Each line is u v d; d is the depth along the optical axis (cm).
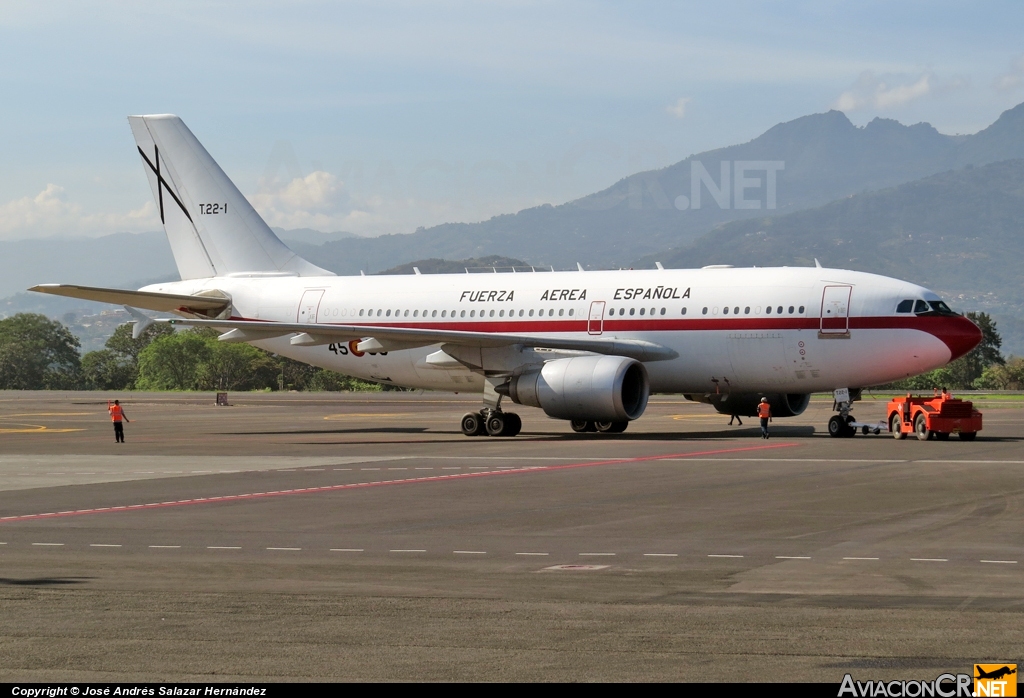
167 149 6519
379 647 1395
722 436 5134
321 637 1445
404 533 2355
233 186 6444
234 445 4991
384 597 1700
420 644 1407
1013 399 11625
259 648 1394
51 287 5706
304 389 19512
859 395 5203
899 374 4891
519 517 2572
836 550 2092
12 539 2314
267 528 2442
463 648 1388
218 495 3056
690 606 1617
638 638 1429
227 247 6462
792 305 5003
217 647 1400
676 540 2228
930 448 4328
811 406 9169
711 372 5194
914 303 4866
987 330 19688
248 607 1633
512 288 5697
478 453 4297
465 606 1630
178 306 6291
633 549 2130
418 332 5088
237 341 5438
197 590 1766
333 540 2270
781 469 3556
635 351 5222
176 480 3456
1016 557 2009
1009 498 2823
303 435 5694
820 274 5078
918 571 1881
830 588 1742
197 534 2362
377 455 4288
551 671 1283
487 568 1945
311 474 3584
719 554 2064
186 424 6944
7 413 8825
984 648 1370
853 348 4891
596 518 2544
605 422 5094
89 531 2419
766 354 5044
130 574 1911
